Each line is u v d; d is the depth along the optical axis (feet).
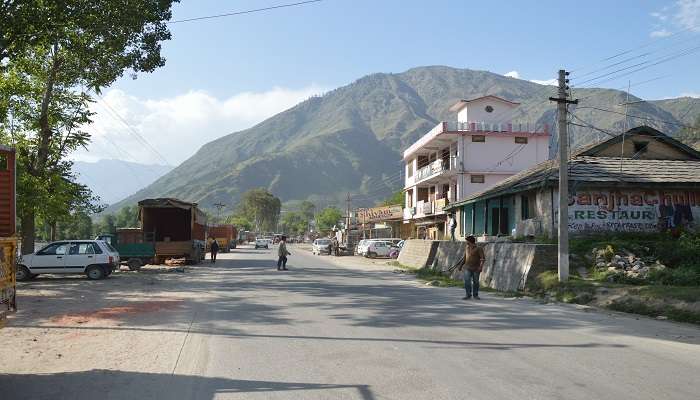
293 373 23.48
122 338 31.89
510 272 63.57
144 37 72.95
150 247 94.27
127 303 48.37
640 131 85.51
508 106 175.63
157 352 28.07
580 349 28.17
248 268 102.47
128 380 22.66
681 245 62.95
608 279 54.29
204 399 19.88
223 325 36.29
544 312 42.88
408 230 203.62
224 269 99.25
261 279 76.13
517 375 22.84
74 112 96.32
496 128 155.63
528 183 79.97
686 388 20.81
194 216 117.91
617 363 24.98
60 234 234.79
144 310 43.80
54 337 32.22
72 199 97.25
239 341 30.81
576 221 74.28
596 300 47.34
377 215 225.76
